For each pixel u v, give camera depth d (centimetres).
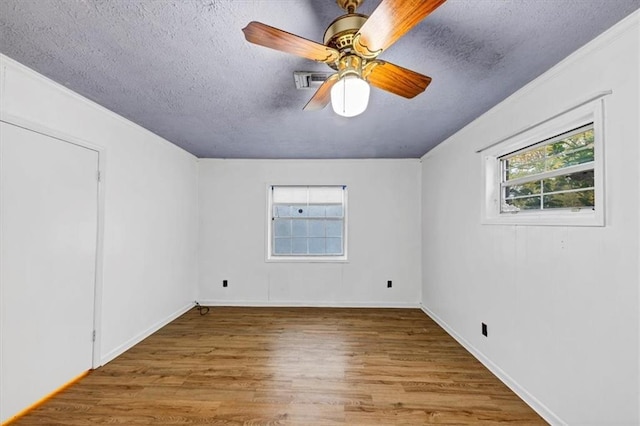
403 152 401
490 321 250
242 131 308
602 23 136
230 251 442
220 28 140
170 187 367
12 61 173
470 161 285
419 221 437
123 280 281
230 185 443
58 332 213
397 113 253
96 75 189
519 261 214
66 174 219
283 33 109
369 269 438
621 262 140
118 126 272
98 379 231
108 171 260
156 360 264
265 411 195
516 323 217
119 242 275
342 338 316
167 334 326
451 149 329
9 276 181
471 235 283
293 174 443
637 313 133
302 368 252
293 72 179
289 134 318
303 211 452
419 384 228
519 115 212
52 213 208
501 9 127
